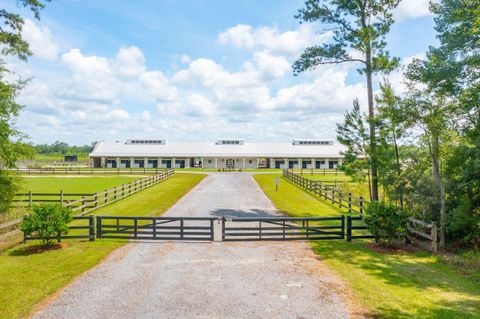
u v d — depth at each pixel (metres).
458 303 7.78
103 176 45.75
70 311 7.25
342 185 30.94
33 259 10.77
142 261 10.72
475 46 12.90
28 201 21.39
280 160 69.31
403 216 12.55
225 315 7.11
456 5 13.31
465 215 12.30
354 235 14.94
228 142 75.81
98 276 9.34
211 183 36.69
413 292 8.39
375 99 17.23
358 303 7.71
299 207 21.69
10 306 7.46
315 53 19.03
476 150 12.64
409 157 15.77
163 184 35.25
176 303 7.67
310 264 10.55
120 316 7.03
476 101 12.41
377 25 18.33
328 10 18.78
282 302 7.75
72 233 14.45
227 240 13.14
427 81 13.88
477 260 10.59
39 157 121.06
